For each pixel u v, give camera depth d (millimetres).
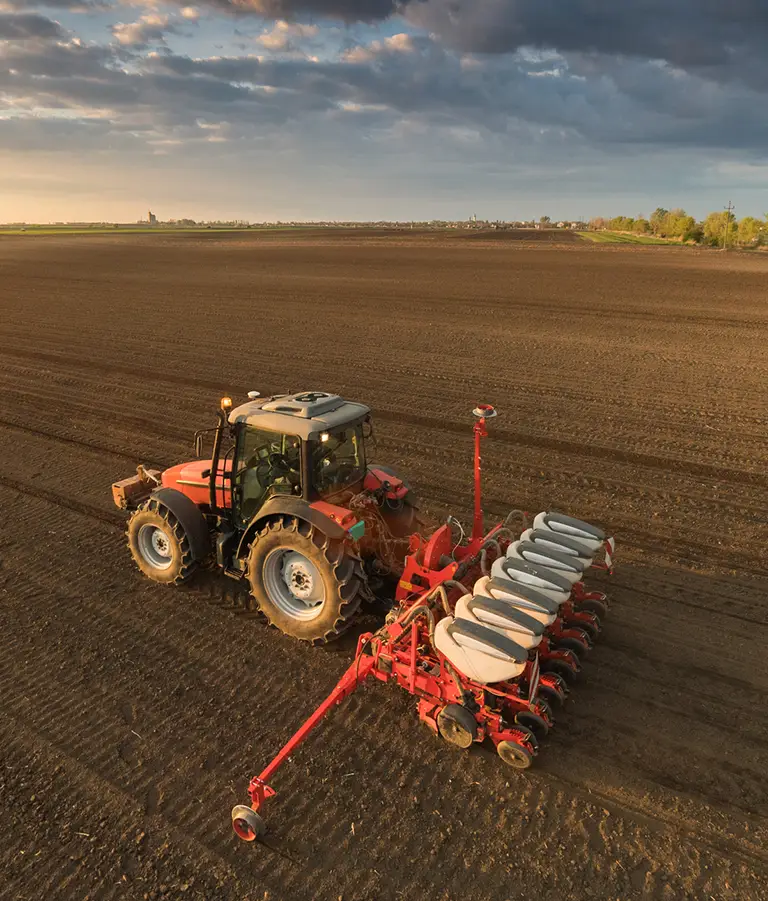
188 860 3859
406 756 4578
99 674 5477
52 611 6352
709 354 16234
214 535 6793
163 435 11414
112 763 4562
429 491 8969
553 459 9977
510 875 3730
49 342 19141
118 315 23578
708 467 9500
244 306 25250
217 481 6398
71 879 3766
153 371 15633
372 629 5953
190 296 28375
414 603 5039
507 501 8633
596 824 4035
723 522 7906
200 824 4094
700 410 11961
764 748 4586
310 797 4270
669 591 6512
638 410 12070
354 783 4367
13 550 7531
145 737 4789
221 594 6609
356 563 5496
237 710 5043
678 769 4426
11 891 3701
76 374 15562
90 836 4023
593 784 4324
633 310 23062
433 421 11766
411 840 3953
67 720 4965
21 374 15656
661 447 10297
